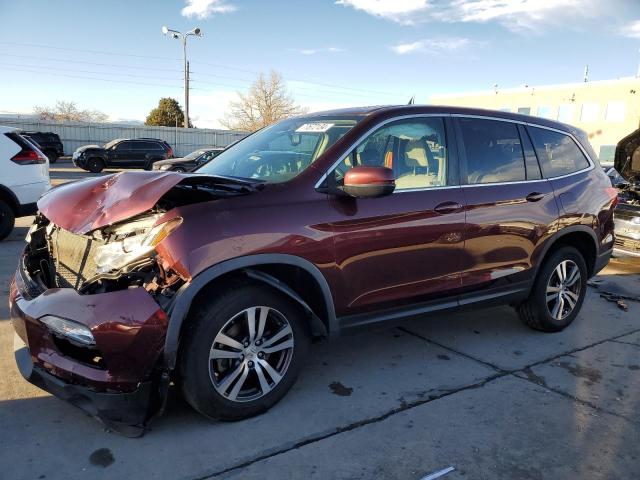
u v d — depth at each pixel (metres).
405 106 3.82
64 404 3.23
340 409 3.30
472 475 2.70
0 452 2.74
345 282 3.32
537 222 4.29
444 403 3.42
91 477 2.58
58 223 3.11
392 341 4.49
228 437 2.95
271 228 2.99
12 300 3.15
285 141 3.83
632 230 7.50
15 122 34.56
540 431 3.12
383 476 2.66
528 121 4.53
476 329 4.84
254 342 3.07
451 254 3.79
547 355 4.28
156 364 2.76
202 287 2.78
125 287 2.80
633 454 2.92
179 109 68.25
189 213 2.83
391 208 3.46
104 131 37.06
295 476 2.64
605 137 41.09
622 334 4.83
